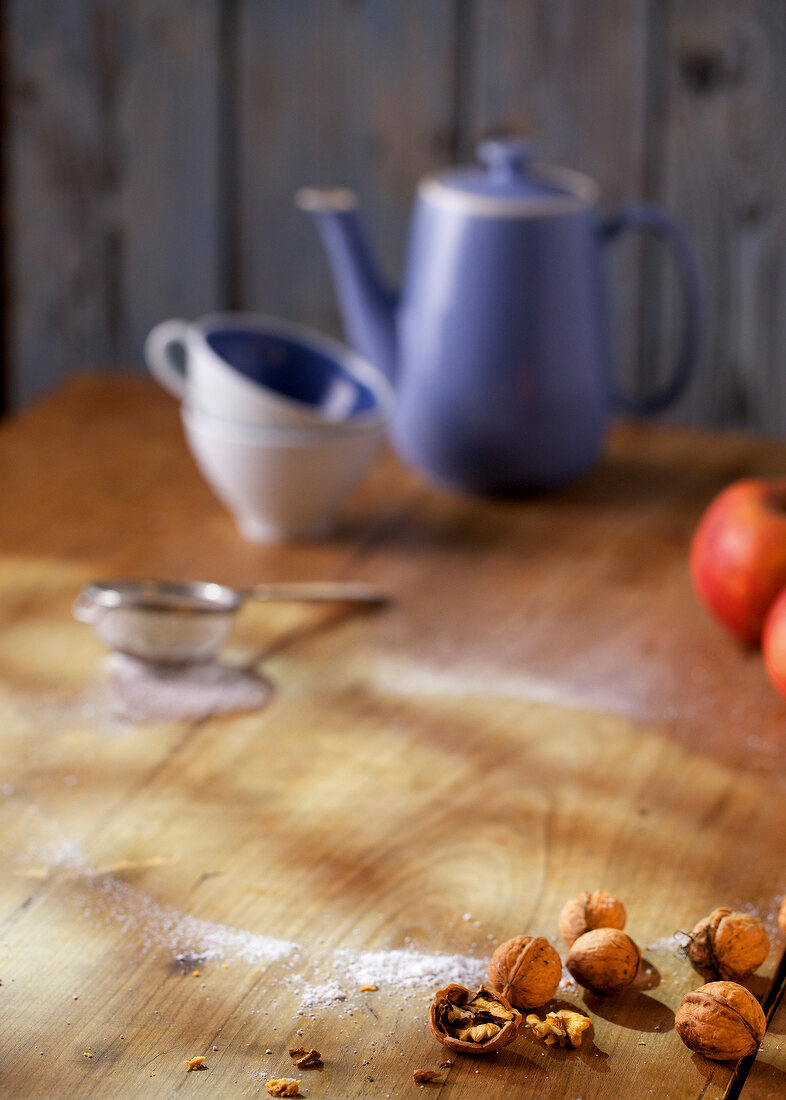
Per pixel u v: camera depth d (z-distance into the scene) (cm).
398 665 160
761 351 254
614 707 155
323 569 175
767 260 249
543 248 182
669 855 139
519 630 166
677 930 134
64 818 142
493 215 182
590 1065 125
